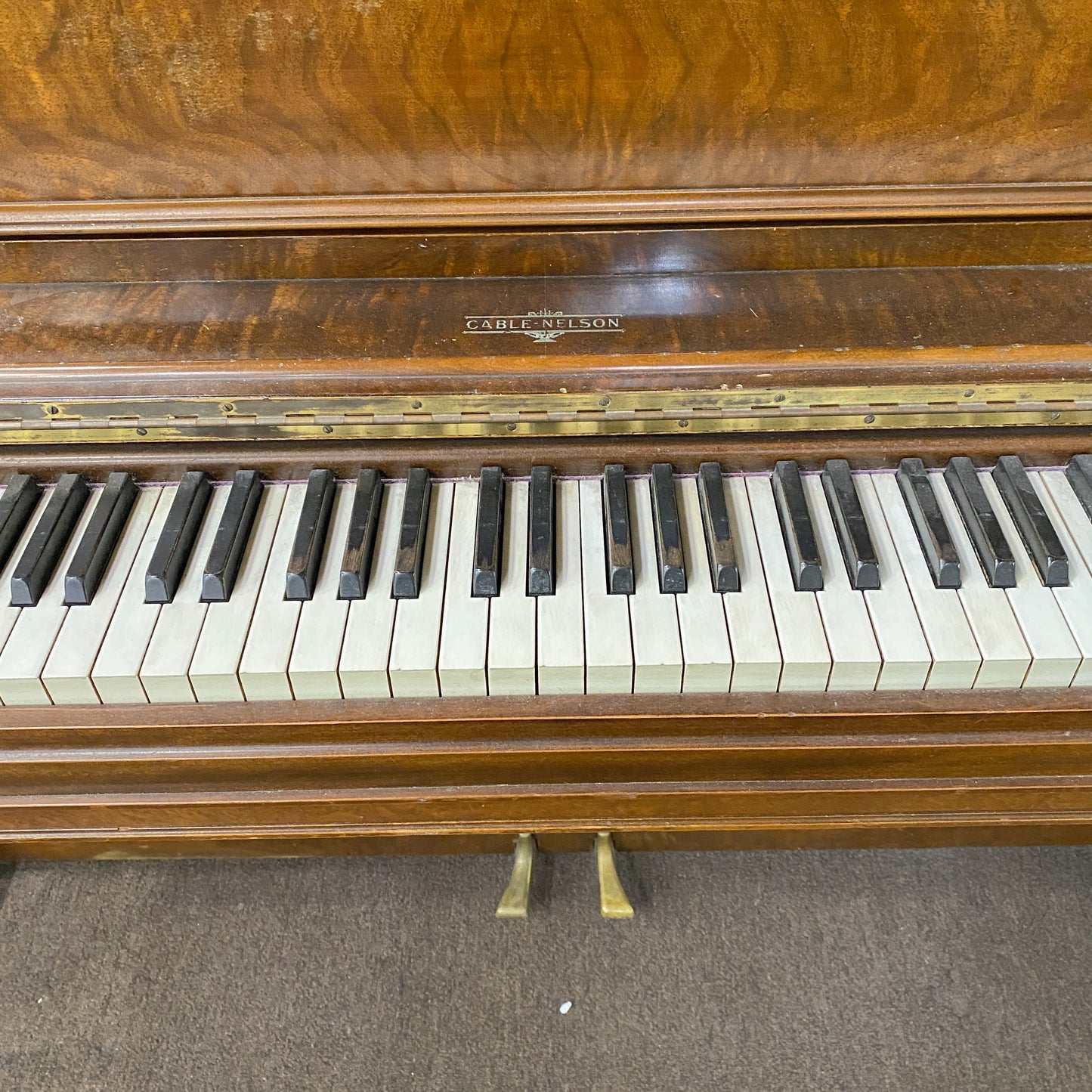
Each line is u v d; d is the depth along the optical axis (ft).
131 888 6.05
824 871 6.04
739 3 3.64
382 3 3.64
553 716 4.12
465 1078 5.26
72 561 4.19
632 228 4.19
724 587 4.11
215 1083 5.25
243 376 3.97
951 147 3.98
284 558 4.29
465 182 4.08
